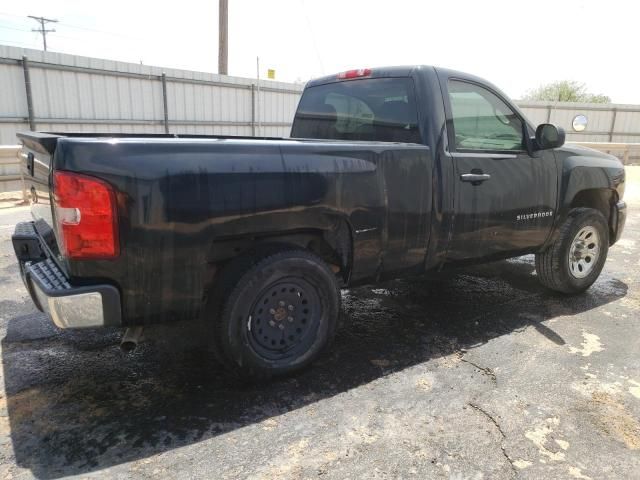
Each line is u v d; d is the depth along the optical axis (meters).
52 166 2.42
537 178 4.05
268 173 2.72
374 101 3.85
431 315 4.25
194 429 2.60
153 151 2.44
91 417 2.68
